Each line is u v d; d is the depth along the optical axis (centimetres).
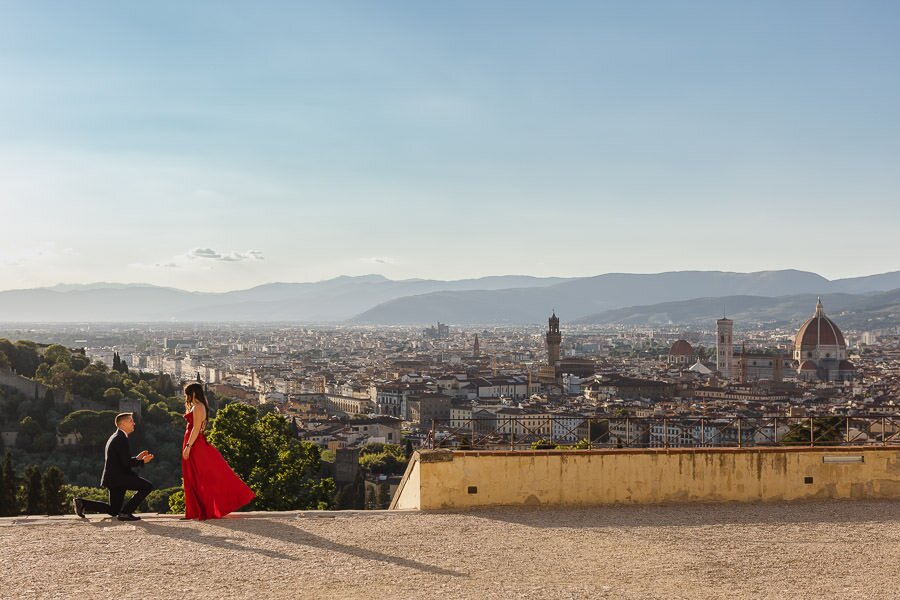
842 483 3322
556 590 2217
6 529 2731
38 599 2098
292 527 2805
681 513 3091
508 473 3152
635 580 2316
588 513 3075
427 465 3114
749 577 2361
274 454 7506
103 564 2367
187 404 2988
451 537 2714
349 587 2216
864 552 2612
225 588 2195
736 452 3275
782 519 3011
